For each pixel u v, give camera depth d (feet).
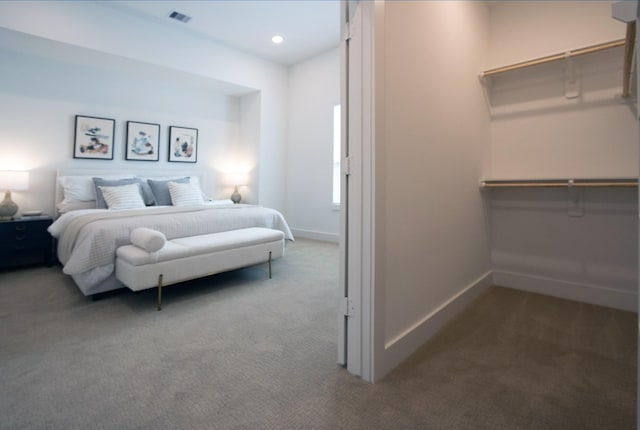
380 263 4.83
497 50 9.39
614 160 7.87
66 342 5.89
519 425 3.94
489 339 6.22
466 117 7.92
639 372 2.32
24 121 12.24
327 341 6.07
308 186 17.69
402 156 5.42
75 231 8.77
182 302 8.04
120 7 12.41
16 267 11.15
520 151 9.16
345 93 5.00
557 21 8.51
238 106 18.72
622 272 7.86
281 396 4.44
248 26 13.94
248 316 7.21
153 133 15.47
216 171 17.90
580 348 5.85
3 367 5.05
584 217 8.36
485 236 9.19
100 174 13.75
